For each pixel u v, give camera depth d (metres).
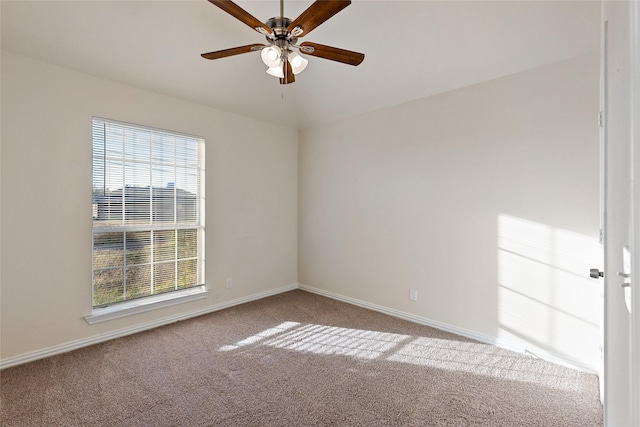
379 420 1.76
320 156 4.12
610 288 1.07
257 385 2.08
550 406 1.88
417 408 1.86
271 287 4.13
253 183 3.89
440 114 2.97
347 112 3.68
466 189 2.81
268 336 2.85
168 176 3.18
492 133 2.65
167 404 1.88
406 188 3.24
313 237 4.23
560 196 2.34
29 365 2.30
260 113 3.82
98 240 2.73
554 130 2.35
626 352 0.79
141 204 2.99
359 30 2.58
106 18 2.27
